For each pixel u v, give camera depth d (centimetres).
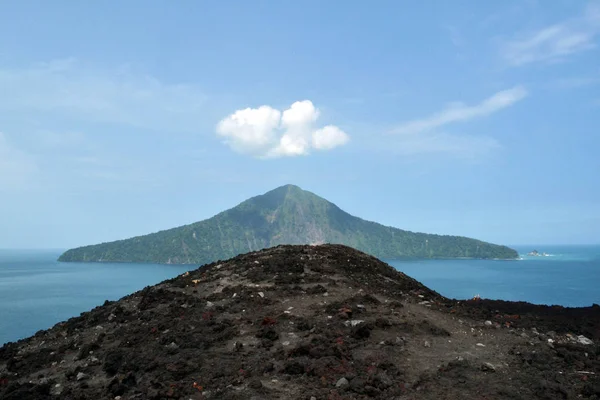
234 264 2514
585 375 1147
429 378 1088
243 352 1295
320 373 1106
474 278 17862
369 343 1336
